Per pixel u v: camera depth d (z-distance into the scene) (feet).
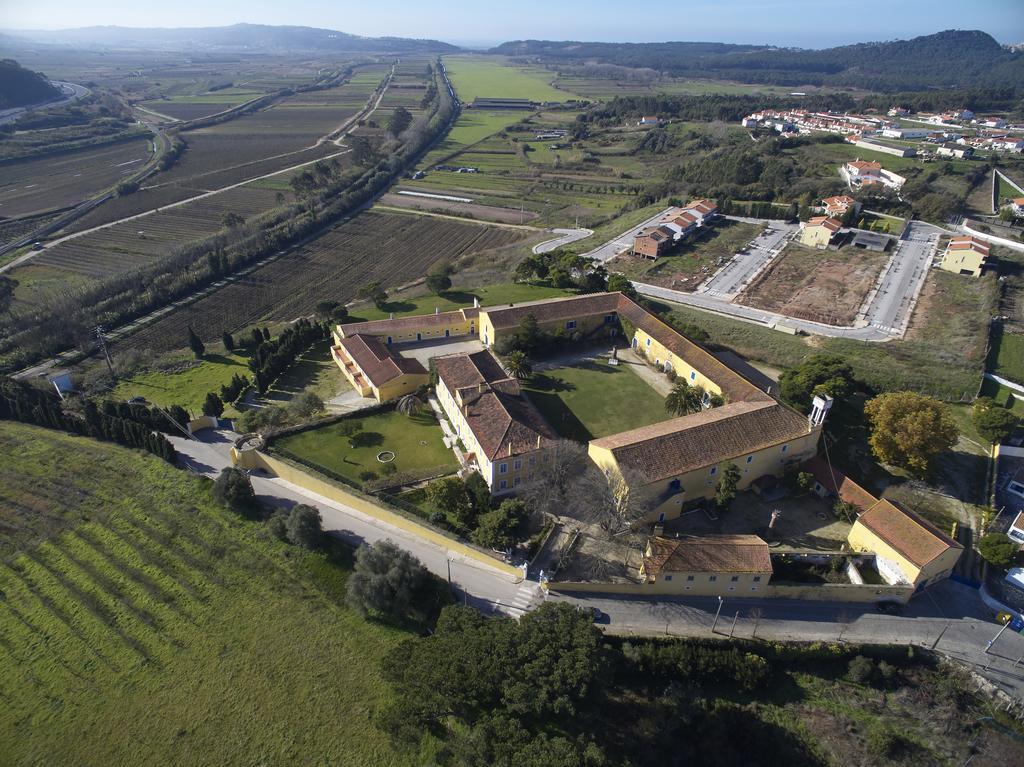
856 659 188.55
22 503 257.55
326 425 297.53
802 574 216.54
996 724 178.40
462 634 178.81
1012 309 402.72
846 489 245.04
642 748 171.42
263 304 490.49
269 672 191.31
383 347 346.74
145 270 514.68
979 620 204.13
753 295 442.09
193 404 335.26
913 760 171.12
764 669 185.57
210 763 169.17
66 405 325.42
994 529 229.86
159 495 261.03
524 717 171.32
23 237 615.57
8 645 200.23
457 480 246.27
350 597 206.28
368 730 176.14
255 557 230.27
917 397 256.93
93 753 171.53
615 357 354.54
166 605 213.05
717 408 272.92
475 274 504.84
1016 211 571.69
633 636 194.49
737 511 247.91
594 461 255.09
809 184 640.58
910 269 470.39
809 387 287.28
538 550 226.17
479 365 314.96
